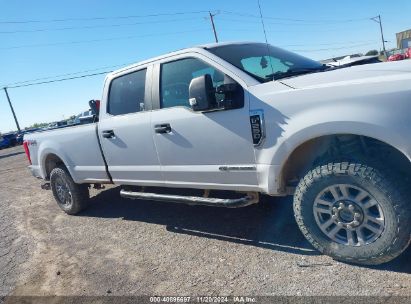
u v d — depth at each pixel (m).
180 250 4.10
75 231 5.42
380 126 2.65
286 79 3.34
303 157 3.34
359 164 2.84
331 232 3.12
